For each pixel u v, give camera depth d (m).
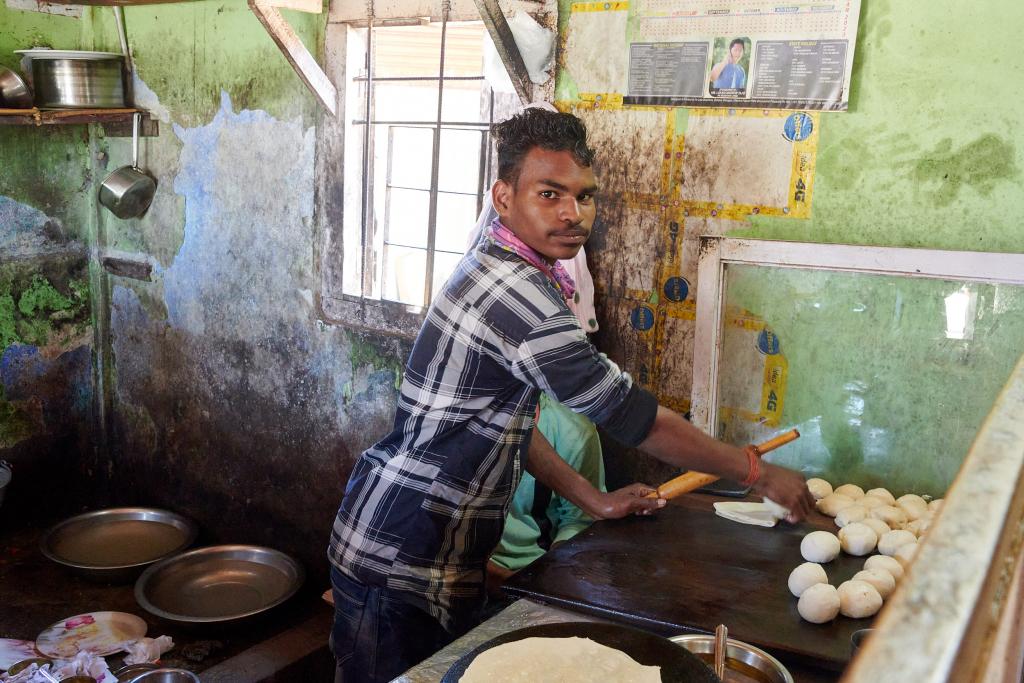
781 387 2.19
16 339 3.76
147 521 3.78
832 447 2.15
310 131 3.07
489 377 1.60
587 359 1.50
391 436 1.77
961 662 0.24
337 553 1.78
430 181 3.03
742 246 2.15
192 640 3.10
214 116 3.36
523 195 1.55
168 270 3.67
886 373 2.05
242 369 3.50
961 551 0.28
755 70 2.11
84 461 4.11
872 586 1.54
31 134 3.65
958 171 1.91
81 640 2.98
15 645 2.92
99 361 4.03
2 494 3.62
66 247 3.87
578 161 1.54
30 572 3.57
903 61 1.94
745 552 1.77
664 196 2.29
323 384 3.24
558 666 1.17
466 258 1.67
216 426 3.64
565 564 1.69
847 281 2.06
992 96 1.85
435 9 2.62
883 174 2.00
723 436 2.29
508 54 2.36
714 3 2.14
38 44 3.60
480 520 1.72
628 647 1.22
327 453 3.29
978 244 1.91
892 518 1.88
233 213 3.38
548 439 2.23
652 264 2.34
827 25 2.01
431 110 3.35
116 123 3.71
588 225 1.59
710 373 2.24
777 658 1.39
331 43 2.92
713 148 2.20
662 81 2.25
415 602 1.69
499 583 2.18
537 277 1.56
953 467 2.01
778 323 2.16
